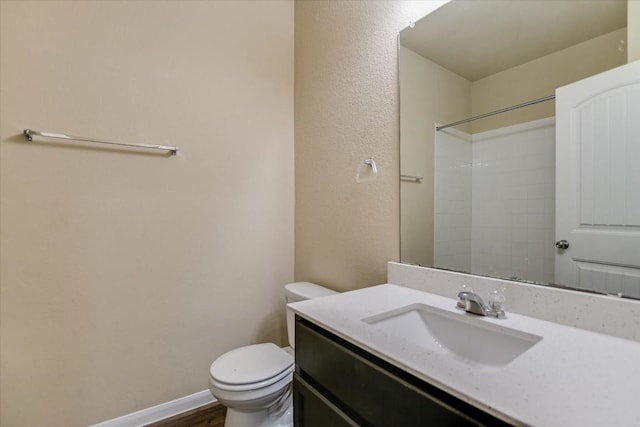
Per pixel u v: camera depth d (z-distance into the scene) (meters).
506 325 0.82
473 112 1.06
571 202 0.84
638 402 0.47
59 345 1.36
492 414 0.46
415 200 1.24
